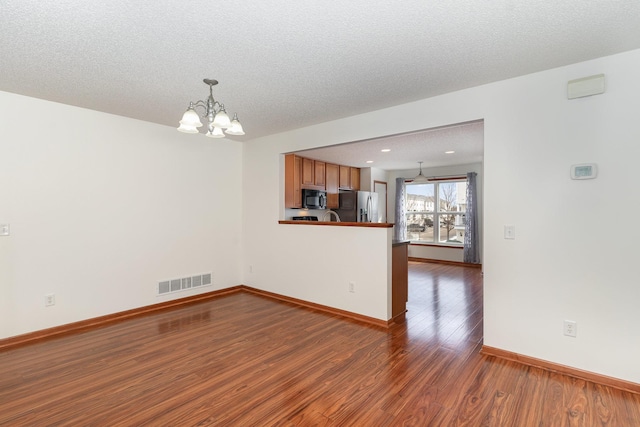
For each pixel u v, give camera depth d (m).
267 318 3.62
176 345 2.88
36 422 1.83
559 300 2.42
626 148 2.18
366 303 3.54
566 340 2.39
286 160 5.26
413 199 8.17
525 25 1.88
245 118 3.72
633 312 2.17
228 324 3.42
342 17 1.80
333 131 3.81
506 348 2.64
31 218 3.05
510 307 2.62
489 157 2.71
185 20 1.82
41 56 2.25
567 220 2.39
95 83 2.72
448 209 7.64
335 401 2.04
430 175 7.75
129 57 2.26
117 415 1.90
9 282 2.93
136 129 3.78
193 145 4.34
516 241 2.59
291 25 1.87
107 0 1.63
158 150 3.98
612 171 2.23
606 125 2.24
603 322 2.27
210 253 4.55
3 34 1.96
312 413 1.92
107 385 2.21
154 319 3.58
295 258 4.23
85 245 3.39
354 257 3.65
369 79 2.64
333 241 3.84
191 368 2.46
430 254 7.67
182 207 4.22
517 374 2.38
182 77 2.60
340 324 3.43
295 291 4.23
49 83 2.72
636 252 2.16
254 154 4.77
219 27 1.89
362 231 3.59
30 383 2.24
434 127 3.05
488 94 2.72
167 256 4.07
